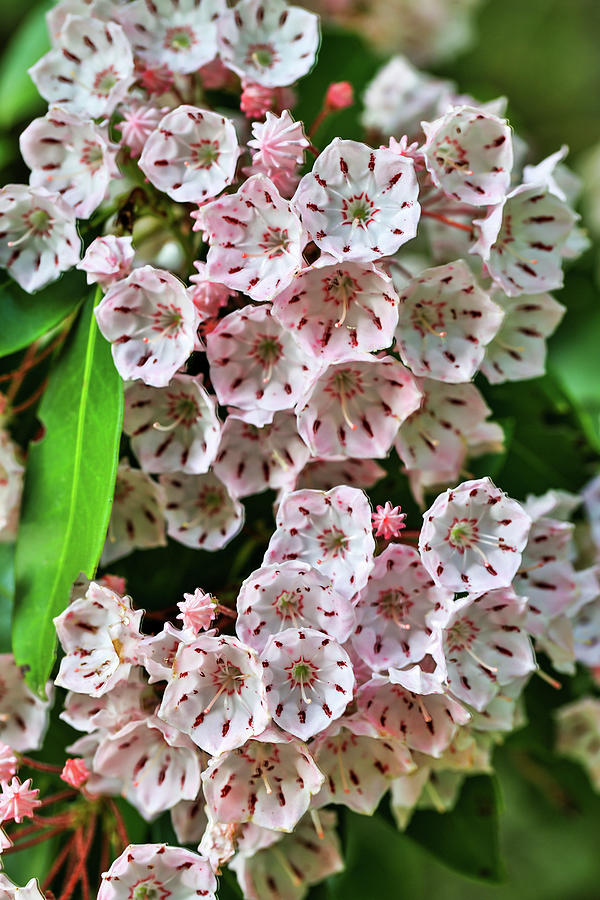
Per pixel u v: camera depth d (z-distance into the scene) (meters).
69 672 0.37
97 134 0.38
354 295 0.37
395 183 0.37
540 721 0.43
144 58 0.40
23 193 0.38
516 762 0.46
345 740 0.37
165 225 0.40
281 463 0.38
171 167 0.38
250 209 0.37
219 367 0.38
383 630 0.37
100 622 0.37
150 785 0.37
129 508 0.39
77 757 0.39
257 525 0.40
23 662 0.37
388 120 0.45
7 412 0.40
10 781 0.37
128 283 0.37
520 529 0.37
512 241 0.39
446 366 0.38
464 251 0.40
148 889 0.36
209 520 0.39
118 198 0.40
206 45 0.40
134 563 0.40
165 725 0.36
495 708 0.38
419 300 0.38
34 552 0.38
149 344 0.38
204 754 0.37
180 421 0.39
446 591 0.37
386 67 0.46
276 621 0.36
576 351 0.48
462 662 0.37
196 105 0.41
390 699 0.37
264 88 0.39
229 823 0.36
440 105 0.43
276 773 0.36
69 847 0.39
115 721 0.37
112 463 0.37
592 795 0.45
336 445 0.38
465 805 0.41
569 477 0.43
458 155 0.38
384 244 0.37
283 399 0.38
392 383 0.38
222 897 0.39
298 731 0.36
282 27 0.40
